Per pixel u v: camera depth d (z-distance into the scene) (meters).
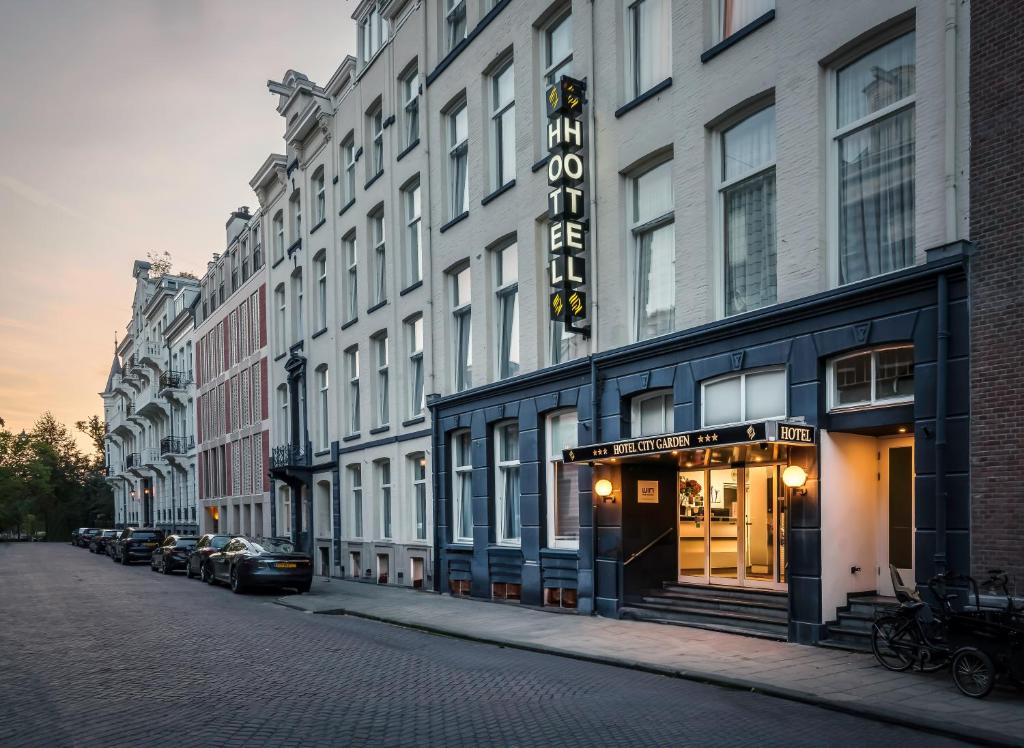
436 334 21.67
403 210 23.95
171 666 10.98
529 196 17.92
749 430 11.18
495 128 19.86
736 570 14.08
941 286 10.02
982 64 9.89
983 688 8.34
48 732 7.70
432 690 9.28
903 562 11.67
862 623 11.15
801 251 12.08
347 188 28.02
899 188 11.21
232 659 11.48
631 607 14.82
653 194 15.38
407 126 24.08
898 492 11.85
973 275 9.81
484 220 19.62
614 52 15.81
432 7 22.31
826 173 12.02
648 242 15.46
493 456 19.33
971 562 9.60
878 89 11.52
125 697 9.12
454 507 20.92
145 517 62.22
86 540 67.75
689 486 15.22
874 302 10.94
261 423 35.19
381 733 7.46
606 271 15.81
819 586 11.43
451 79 21.22
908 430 11.61
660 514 15.30
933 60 10.45
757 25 12.85
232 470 39.62
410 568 22.81
